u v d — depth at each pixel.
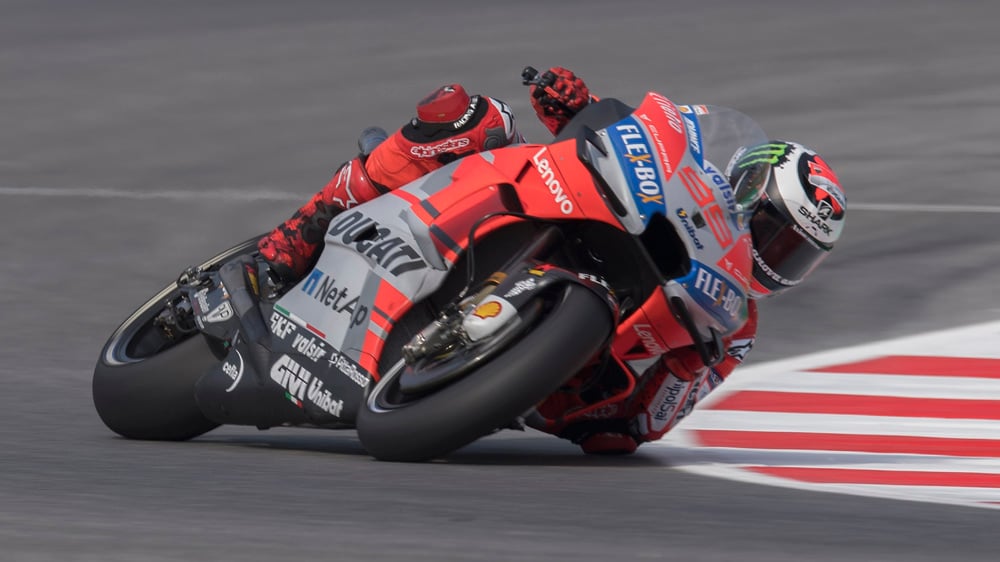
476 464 14.83
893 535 11.40
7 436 17.33
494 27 73.69
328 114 54.34
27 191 41.62
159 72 65.06
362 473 13.62
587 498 12.67
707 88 56.19
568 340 13.08
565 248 14.33
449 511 11.72
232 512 11.53
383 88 58.97
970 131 47.16
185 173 44.62
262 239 18.30
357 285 14.98
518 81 58.91
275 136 50.69
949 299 29.02
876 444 18.83
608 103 14.54
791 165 14.99
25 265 32.78
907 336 26.34
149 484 13.05
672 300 13.80
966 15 71.38
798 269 15.29
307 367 15.25
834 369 23.95
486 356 13.37
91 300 29.78
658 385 15.90
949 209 37.06
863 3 76.44
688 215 13.84
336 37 73.00
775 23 71.06
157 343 18.27
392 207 15.06
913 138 46.47
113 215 38.38
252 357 15.85
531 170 14.32
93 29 79.06
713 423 20.08
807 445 18.69
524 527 11.10
